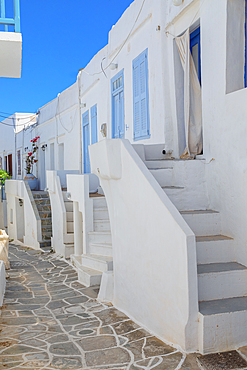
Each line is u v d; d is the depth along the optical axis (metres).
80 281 6.83
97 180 10.27
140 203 4.21
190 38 6.35
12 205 16.50
